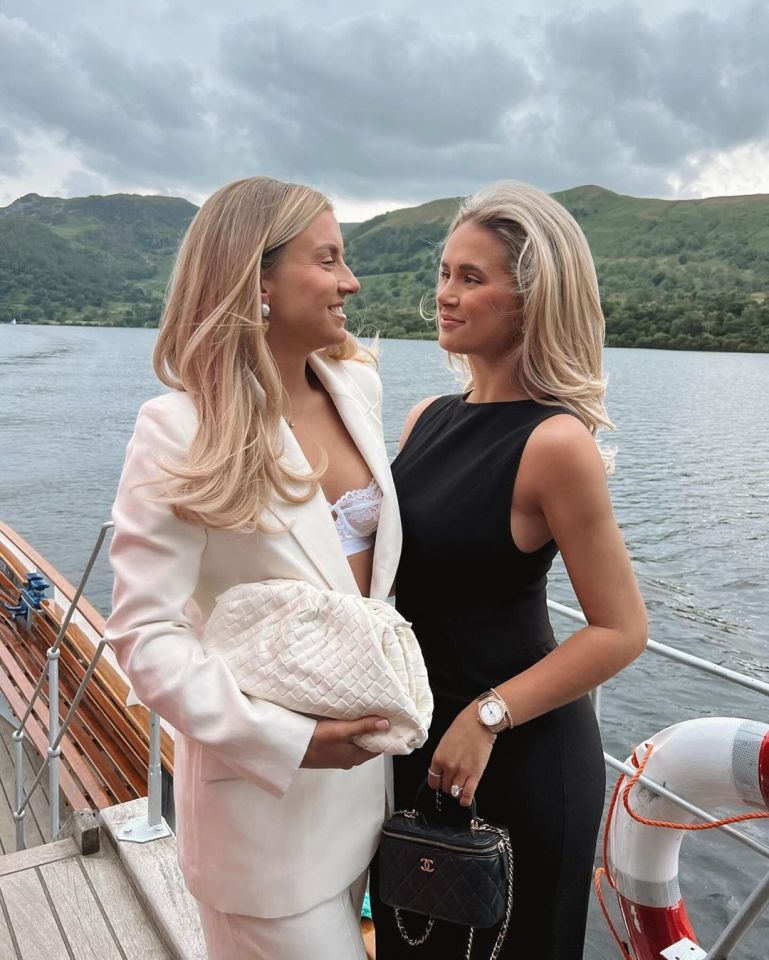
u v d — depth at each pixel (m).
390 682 1.22
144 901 2.43
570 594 14.55
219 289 1.34
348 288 1.44
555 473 1.35
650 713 9.51
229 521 1.27
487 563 1.43
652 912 2.04
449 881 1.34
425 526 1.48
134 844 2.61
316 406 1.56
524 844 1.45
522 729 1.45
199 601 1.41
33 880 2.55
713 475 32.72
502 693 1.36
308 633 1.26
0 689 4.85
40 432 40.31
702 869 5.22
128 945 2.30
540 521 1.41
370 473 1.55
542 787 1.44
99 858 2.65
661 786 1.97
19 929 2.36
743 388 71.25
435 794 1.49
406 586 1.55
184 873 1.46
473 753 1.36
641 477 31.73
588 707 1.55
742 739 1.86
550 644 1.50
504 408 1.49
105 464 32.94
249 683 1.26
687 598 16.50
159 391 59.75
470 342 1.49
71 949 2.29
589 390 1.44
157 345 1.41
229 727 1.22
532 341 1.44
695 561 19.55
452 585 1.47
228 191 1.39
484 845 1.34
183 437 1.31
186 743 1.45
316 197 1.41
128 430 42.00
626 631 1.35
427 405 1.72
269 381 1.32
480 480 1.43
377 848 1.49
